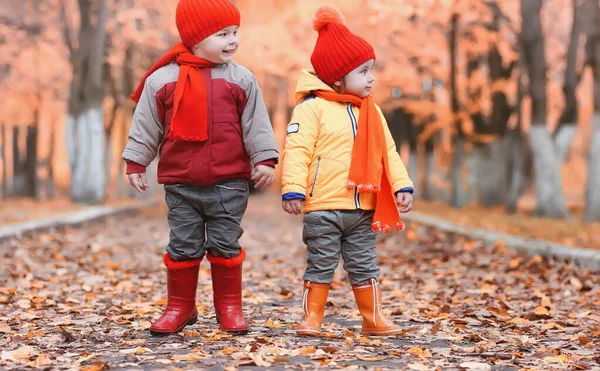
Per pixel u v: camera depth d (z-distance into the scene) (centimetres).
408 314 780
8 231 1538
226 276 641
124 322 708
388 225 636
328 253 636
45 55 4462
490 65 3488
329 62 643
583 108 4419
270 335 631
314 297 639
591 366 525
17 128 5062
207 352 552
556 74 4016
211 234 633
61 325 694
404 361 528
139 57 4181
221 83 620
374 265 654
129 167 624
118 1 3912
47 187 4953
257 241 1838
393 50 3703
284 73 4044
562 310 820
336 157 630
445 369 502
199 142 614
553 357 545
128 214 2816
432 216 2538
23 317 738
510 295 922
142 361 518
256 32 4012
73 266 1213
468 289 988
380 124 645
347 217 632
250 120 626
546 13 3828
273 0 4084
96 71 3225
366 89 647
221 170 617
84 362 518
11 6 4216
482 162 3766
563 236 1845
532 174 4559
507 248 1399
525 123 4372
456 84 3488
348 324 718
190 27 612
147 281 1068
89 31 3222
